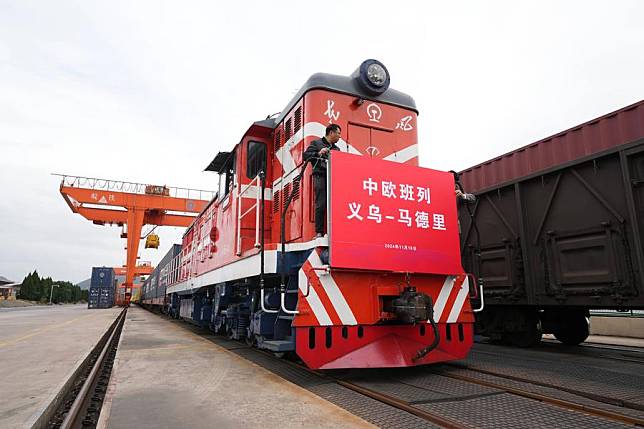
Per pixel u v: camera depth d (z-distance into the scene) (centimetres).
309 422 309
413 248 473
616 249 570
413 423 310
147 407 358
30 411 358
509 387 412
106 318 2002
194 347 745
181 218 3095
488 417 316
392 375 483
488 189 787
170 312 1812
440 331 491
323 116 552
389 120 600
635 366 535
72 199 2689
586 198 615
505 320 791
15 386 462
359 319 443
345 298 441
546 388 411
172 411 346
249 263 574
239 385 434
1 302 5431
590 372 489
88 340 966
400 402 357
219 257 805
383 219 462
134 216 2802
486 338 908
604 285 584
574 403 343
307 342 419
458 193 550
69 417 366
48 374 536
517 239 731
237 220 655
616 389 399
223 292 764
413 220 481
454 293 505
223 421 316
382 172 475
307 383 454
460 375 476
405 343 463
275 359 616
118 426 309
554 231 658
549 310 797
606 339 938
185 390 417
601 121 616
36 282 8231
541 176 685
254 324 582
